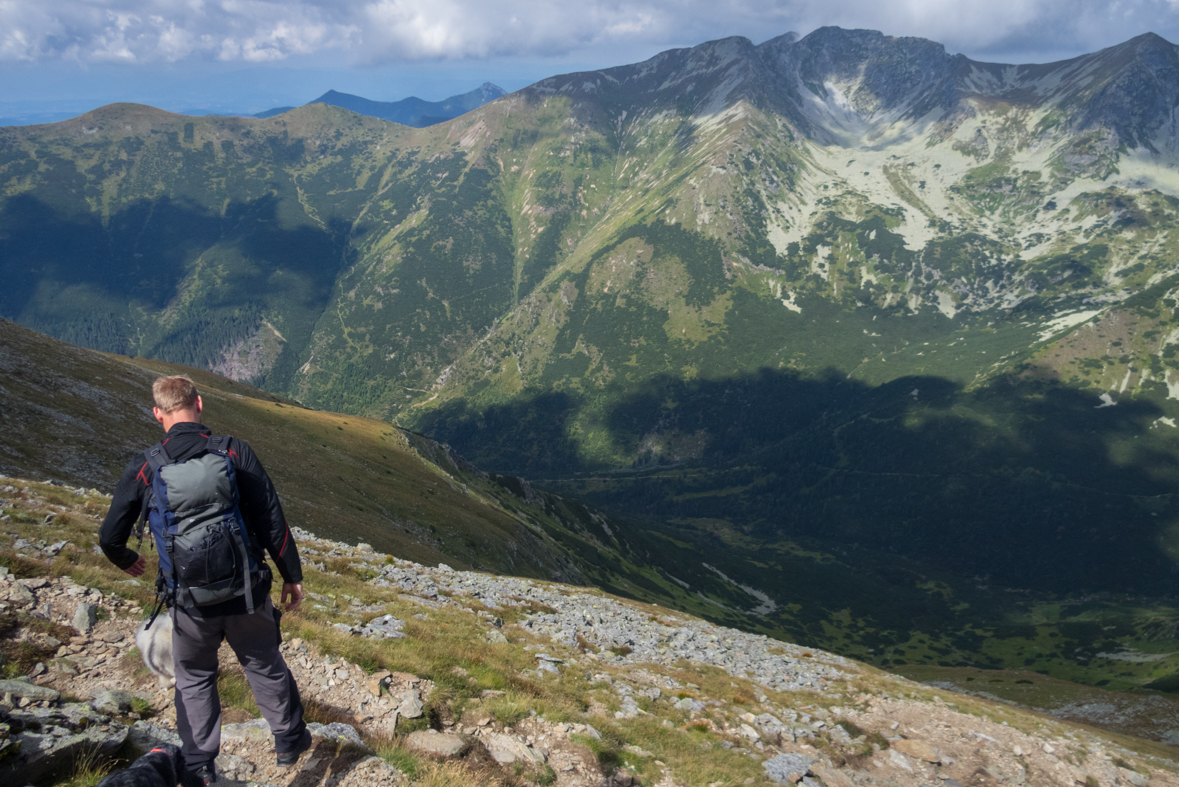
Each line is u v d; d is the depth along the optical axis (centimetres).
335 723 818
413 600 2081
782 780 1497
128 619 913
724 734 1722
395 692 1043
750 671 2803
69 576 962
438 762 859
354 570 2392
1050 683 11175
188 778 558
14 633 780
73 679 744
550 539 15400
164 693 769
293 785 666
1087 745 2881
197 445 547
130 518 545
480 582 3203
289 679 633
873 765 2022
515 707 1153
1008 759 2348
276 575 1722
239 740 705
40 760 525
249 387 13612
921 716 2625
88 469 4162
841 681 3033
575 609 3153
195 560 514
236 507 547
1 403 4341
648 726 1476
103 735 603
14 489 1775
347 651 1077
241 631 571
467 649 1468
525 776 963
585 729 1202
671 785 1170
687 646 2967
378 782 721
